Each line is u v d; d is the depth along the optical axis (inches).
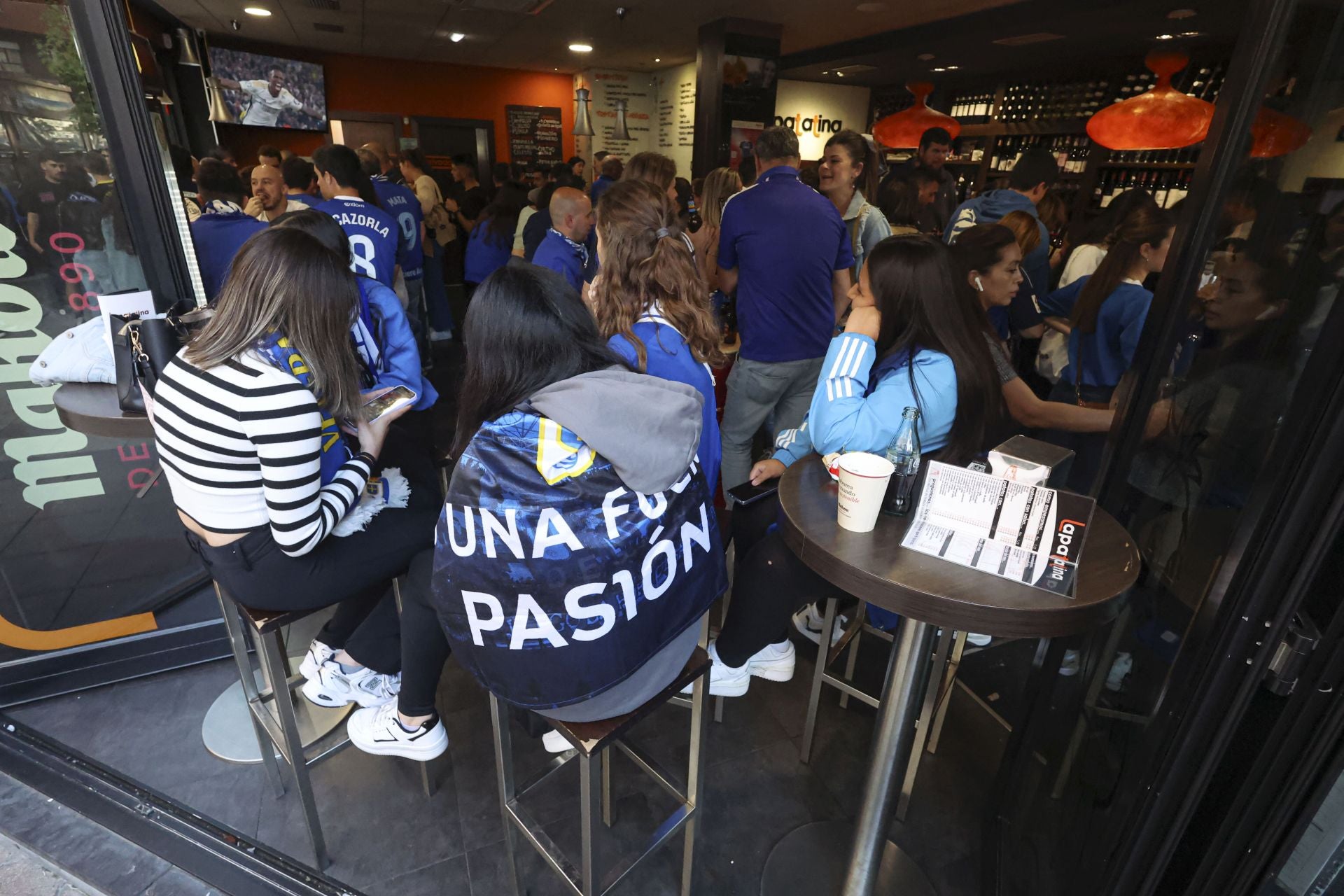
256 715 63.2
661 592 41.1
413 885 59.6
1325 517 27.0
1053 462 44.6
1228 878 33.6
